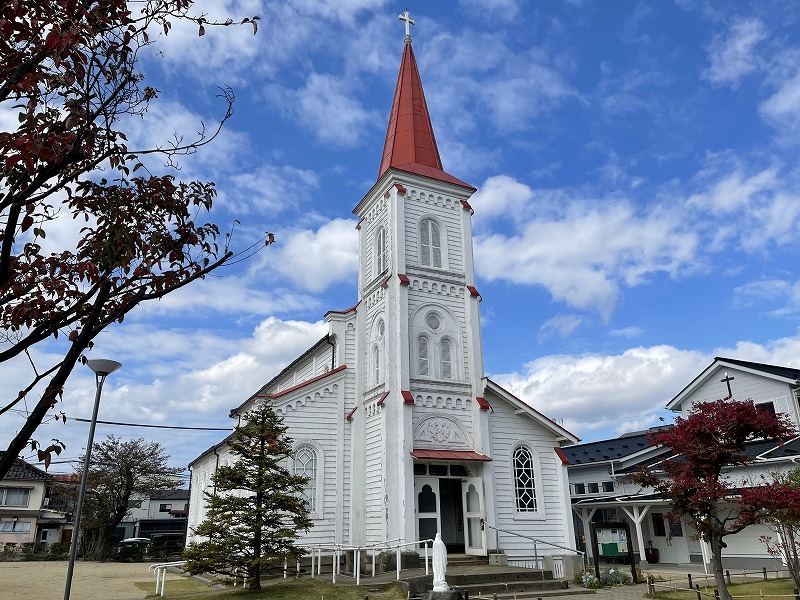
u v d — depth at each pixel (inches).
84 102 226.1
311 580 783.1
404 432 900.0
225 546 697.0
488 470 942.4
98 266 227.6
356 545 927.0
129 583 973.2
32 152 195.3
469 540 923.4
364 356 1050.7
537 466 1009.5
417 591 703.1
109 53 231.5
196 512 1616.6
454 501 951.6
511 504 967.0
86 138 220.2
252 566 713.6
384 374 966.4
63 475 2137.1
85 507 1759.4
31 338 213.0
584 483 1590.8
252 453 754.8
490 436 989.8
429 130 1181.1
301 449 966.4
